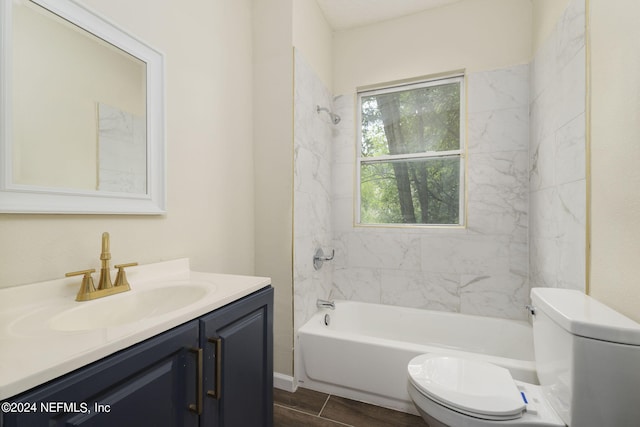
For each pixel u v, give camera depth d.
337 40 2.52
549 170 1.62
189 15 1.42
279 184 1.84
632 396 0.83
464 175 2.21
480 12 2.12
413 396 1.14
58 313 0.78
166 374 0.71
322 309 2.25
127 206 1.10
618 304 0.99
